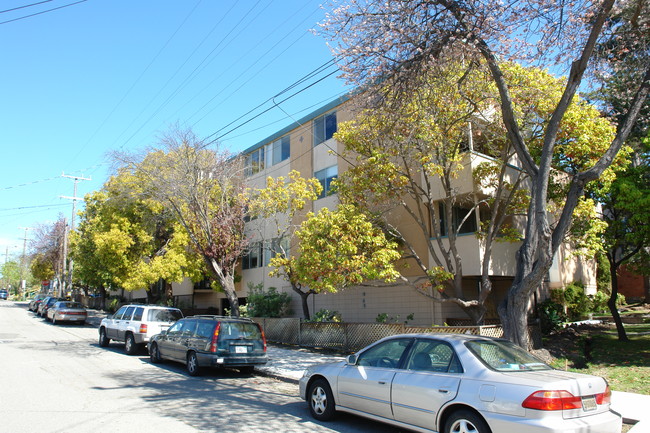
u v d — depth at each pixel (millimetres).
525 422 4918
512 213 14906
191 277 25234
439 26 10078
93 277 29969
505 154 13969
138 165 19938
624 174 14281
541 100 12578
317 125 22625
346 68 10875
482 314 13398
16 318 34094
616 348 13906
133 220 25500
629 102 14367
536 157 13930
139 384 10398
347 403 7059
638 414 7523
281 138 25297
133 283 23984
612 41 10977
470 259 15430
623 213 15094
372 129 13539
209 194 20609
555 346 14336
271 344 18125
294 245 22500
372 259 12484
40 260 51906
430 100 12445
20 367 12328
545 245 9133
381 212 14734
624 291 29969
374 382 6641
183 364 13922
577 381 5234
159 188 19391
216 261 20859
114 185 24516
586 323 20562
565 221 9531
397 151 13680
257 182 26766
